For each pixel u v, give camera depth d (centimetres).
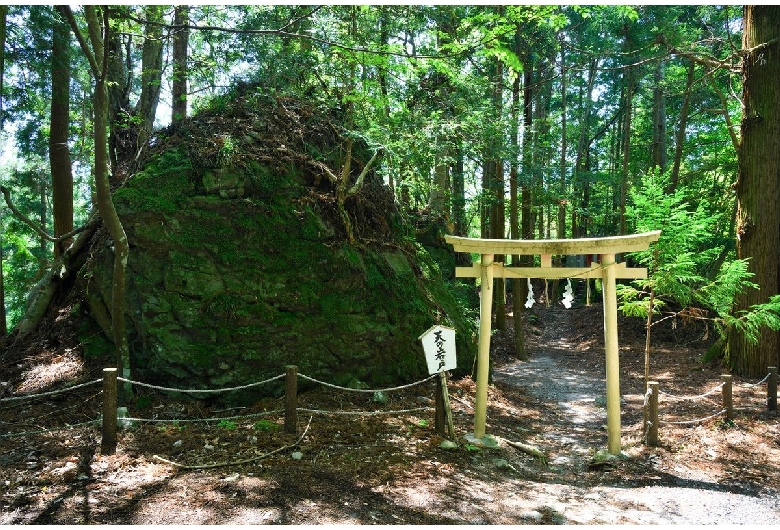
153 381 640
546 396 948
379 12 948
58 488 420
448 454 560
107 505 396
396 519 404
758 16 914
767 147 912
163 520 379
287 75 834
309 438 557
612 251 600
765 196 911
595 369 1169
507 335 1473
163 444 520
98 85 509
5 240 1450
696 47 1384
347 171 782
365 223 847
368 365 743
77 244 841
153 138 835
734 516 443
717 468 557
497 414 770
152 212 650
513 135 1082
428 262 970
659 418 739
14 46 795
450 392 808
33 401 626
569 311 2016
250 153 732
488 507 440
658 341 1370
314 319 702
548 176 1255
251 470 473
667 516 441
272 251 696
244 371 643
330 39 739
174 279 638
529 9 781
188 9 826
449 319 890
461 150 999
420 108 884
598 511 447
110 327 708
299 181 771
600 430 738
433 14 962
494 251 619
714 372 999
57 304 836
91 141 1702
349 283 745
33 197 1562
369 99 793
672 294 692
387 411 657
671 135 2217
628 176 1706
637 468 566
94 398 628
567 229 2797
